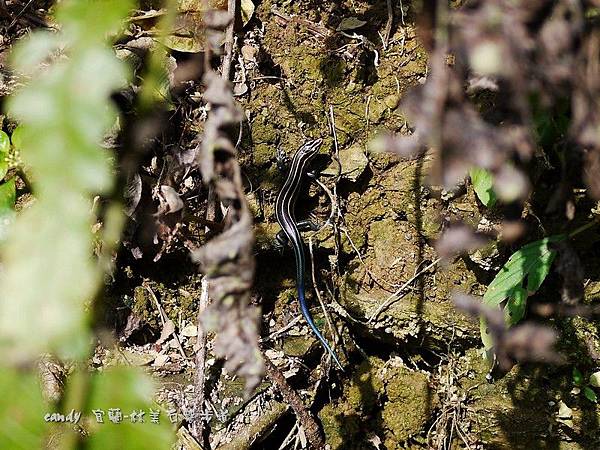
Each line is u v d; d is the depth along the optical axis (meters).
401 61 0.77
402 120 0.77
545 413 0.75
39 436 0.18
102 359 0.73
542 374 0.75
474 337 0.76
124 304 0.75
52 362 0.59
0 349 0.16
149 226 0.72
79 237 0.16
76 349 0.16
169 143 0.72
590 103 0.31
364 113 0.77
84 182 0.17
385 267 0.77
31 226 0.16
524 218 0.71
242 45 0.77
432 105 0.27
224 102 0.33
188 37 0.71
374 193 0.77
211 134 0.32
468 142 0.27
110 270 0.73
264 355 0.73
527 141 0.28
